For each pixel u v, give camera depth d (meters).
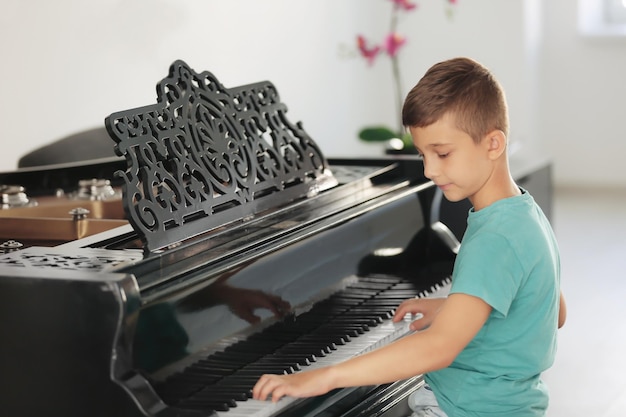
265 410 1.63
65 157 3.69
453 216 2.85
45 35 3.60
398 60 6.78
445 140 1.72
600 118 6.93
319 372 1.64
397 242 2.46
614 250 5.39
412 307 2.06
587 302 4.52
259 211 2.07
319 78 5.63
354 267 2.24
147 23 4.12
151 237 1.76
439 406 1.88
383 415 1.98
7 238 2.27
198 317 1.71
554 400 3.46
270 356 1.90
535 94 6.86
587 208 6.43
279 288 1.94
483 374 1.79
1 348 1.62
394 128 6.58
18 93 3.49
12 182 2.82
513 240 1.71
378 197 2.42
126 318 1.53
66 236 2.23
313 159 2.35
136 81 4.07
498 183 1.79
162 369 1.64
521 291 1.74
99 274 1.57
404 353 1.65
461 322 1.65
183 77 1.98
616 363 3.79
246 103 2.17
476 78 1.74
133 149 1.79
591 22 7.00
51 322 1.57
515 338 1.76
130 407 1.54
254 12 4.91
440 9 6.68
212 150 2.01
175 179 1.86
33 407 1.61
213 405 1.64
